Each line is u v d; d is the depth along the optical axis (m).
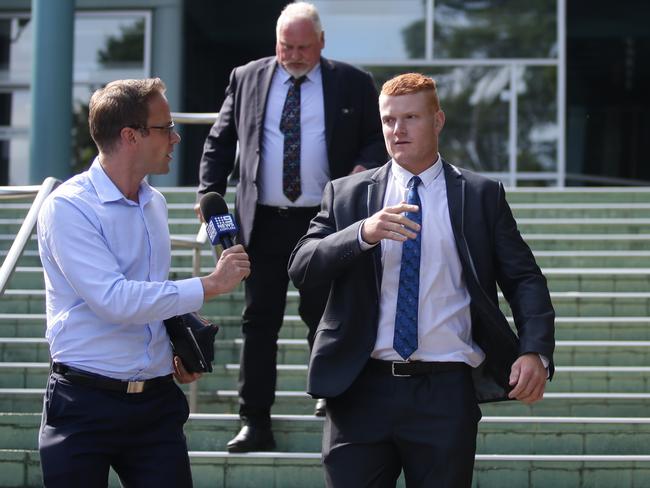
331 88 5.38
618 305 7.50
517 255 3.87
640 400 6.09
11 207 9.45
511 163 14.82
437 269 3.81
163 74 15.64
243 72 5.51
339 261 3.66
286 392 6.31
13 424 5.66
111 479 5.48
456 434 3.72
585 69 18.31
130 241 3.61
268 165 5.34
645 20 17.97
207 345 3.79
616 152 18.30
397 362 3.78
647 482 5.42
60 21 12.12
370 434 3.77
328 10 15.22
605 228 9.14
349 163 5.40
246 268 3.62
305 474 5.40
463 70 14.99
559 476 5.43
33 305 7.55
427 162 3.91
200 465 5.42
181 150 15.72
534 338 3.70
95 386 3.53
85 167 15.73
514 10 14.95
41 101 12.12
